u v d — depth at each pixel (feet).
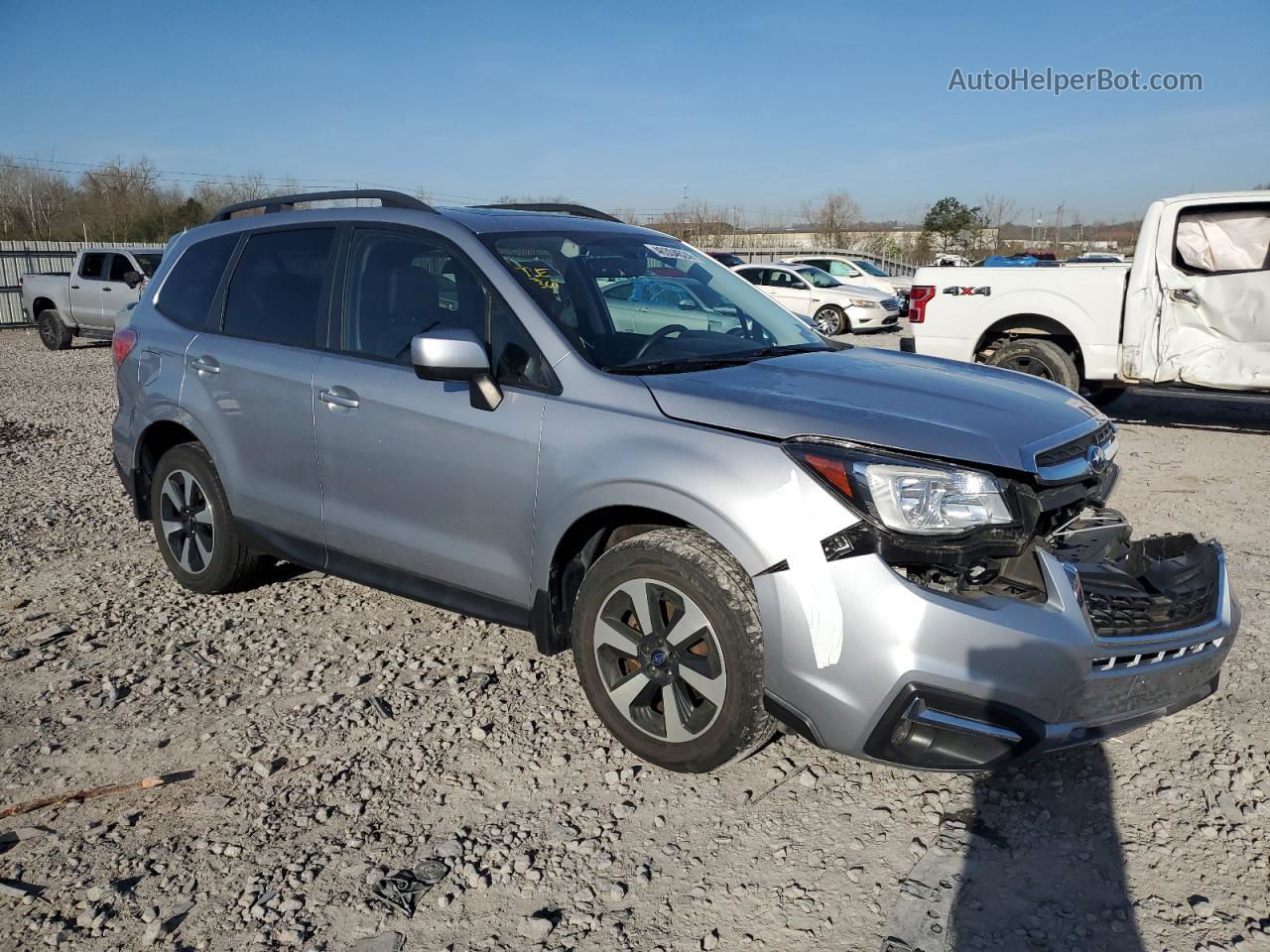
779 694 9.47
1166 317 27.61
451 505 11.87
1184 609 9.91
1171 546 11.15
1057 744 9.12
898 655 8.83
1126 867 9.09
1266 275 26.18
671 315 12.70
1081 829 9.67
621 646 10.61
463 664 13.48
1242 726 11.60
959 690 8.76
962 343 31.01
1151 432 29.89
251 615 15.35
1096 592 9.70
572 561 11.28
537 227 13.08
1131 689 9.41
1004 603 8.96
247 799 10.31
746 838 9.59
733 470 9.56
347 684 12.92
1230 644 10.33
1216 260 26.99
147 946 8.20
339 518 13.25
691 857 9.30
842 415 9.71
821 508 9.13
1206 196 26.78
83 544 19.35
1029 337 30.76
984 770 9.01
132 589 16.63
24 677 13.28
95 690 12.88
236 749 11.34
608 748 11.24
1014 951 8.00
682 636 10.04
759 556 9.34
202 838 9.67
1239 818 9.80
